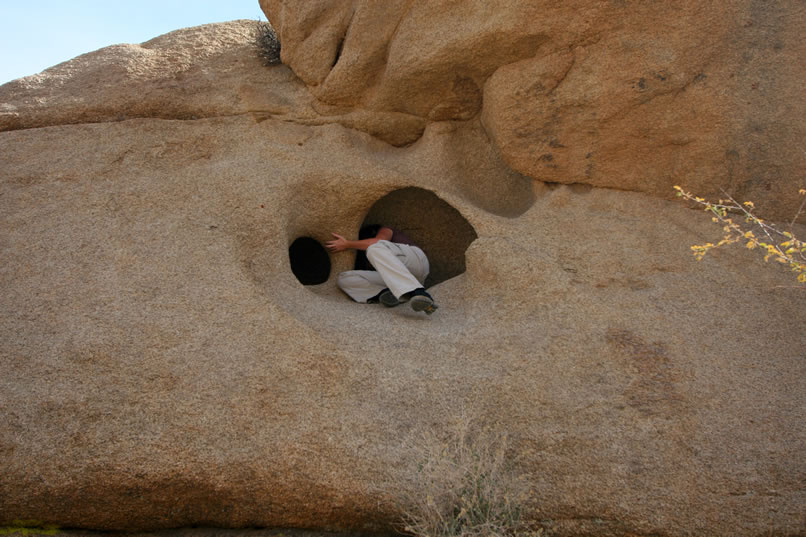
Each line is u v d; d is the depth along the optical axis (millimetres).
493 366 3623
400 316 4348
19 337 3494
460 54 4691
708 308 3982
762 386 3477
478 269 4453
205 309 3734
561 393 3449
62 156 4820
